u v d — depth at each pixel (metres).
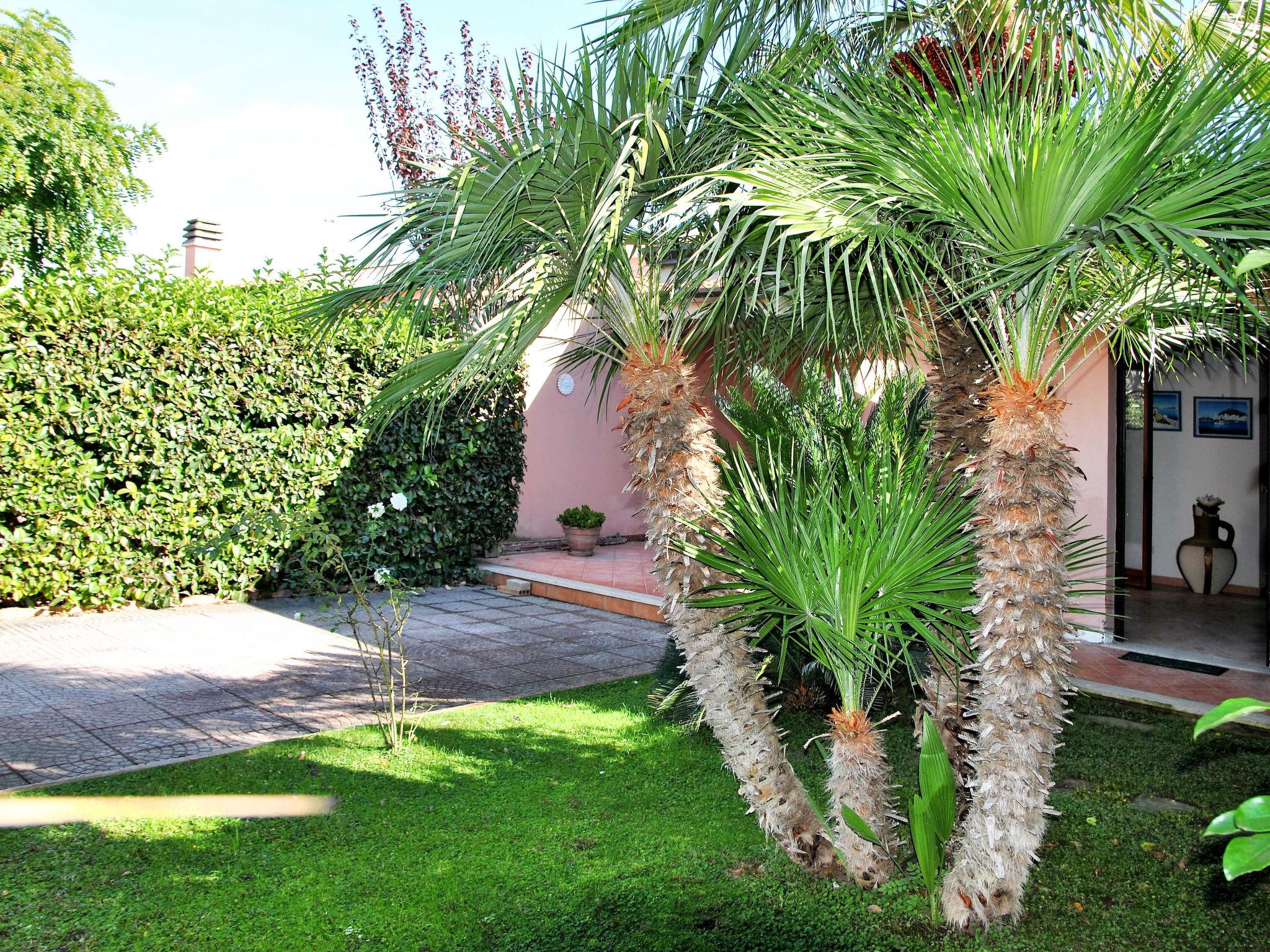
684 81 3.30
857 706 3.30
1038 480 2.76
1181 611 8.43
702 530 3.07
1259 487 9.20
